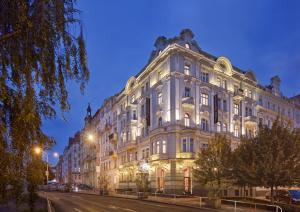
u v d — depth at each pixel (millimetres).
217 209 20922
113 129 62531
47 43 7531
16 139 7273
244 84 48562
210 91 41562
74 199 32938
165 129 37344
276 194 28547
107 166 65688
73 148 117438
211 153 27359
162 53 39250
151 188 39031
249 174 20844
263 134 22250
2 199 7676
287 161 20516
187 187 35469
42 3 7156
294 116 63312
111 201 29797
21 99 7375
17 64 7230
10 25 6906
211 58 43562
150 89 43188
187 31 40906
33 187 13812
